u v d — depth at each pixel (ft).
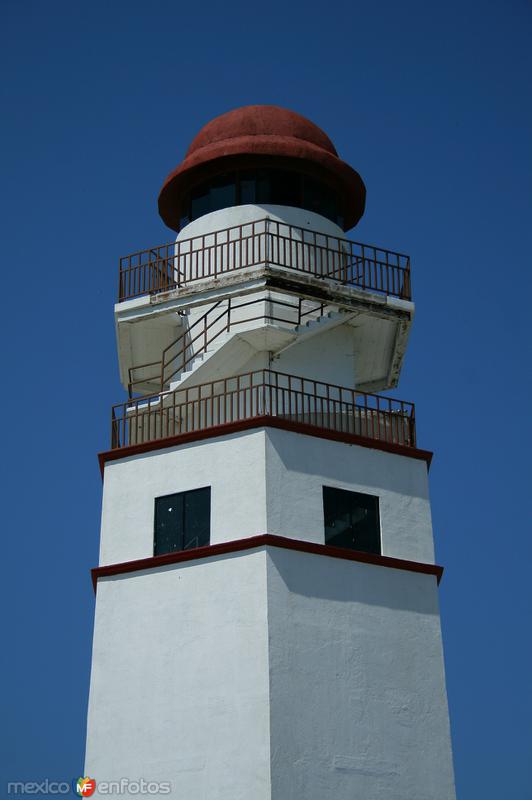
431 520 136.36
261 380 136.05
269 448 129.39
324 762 120.78
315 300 135.44
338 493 131.75
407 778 124.47
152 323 141.38
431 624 131.75
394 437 138.10
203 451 132.16
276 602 123.85
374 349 146.41
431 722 127.65
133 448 135.54
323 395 138.62
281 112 149.38
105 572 132.05
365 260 140.05
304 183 146.30
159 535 131.64
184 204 149.89
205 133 148.77
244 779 118.62
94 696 128.06
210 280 137.69
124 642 128.88
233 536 127.54
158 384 150.30
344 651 125.70
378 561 130.72
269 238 141.90
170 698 124.77
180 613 127.24
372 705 125.29
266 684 120.57
